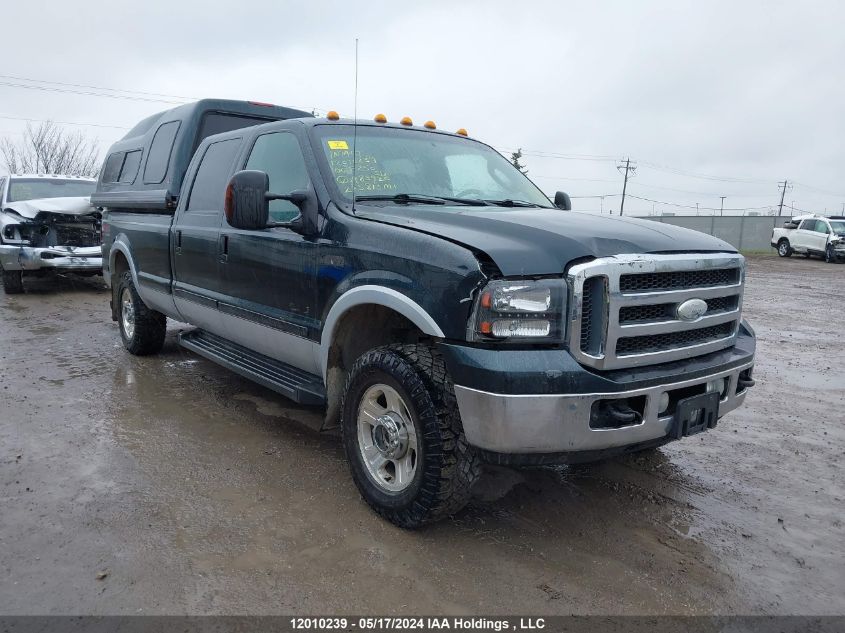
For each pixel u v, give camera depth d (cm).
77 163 3766
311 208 393
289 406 532
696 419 329
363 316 371
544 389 283
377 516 350
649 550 329
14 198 1199
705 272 341
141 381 594
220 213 491
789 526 361
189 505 358
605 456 313
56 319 909
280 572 297
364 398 352
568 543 332
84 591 279
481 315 289
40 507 351
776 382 673
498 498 380
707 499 391
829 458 462
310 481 392
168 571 295
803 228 2884
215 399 545
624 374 303
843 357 805
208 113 611
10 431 462
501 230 318
